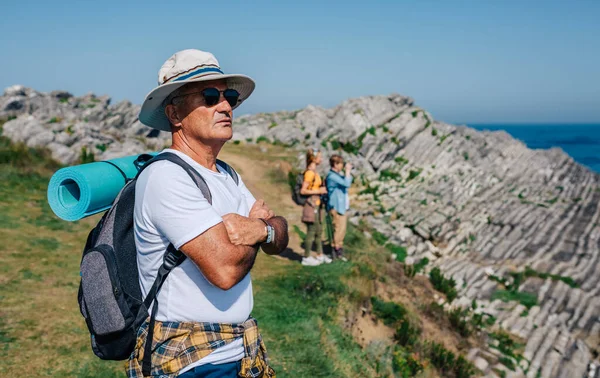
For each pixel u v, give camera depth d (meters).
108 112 35.31
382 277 14.05
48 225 10.66
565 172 44.56
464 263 28.62
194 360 1.77
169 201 1.71
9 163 15.10
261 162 28.05
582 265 29.97
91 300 1.82
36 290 7.23
